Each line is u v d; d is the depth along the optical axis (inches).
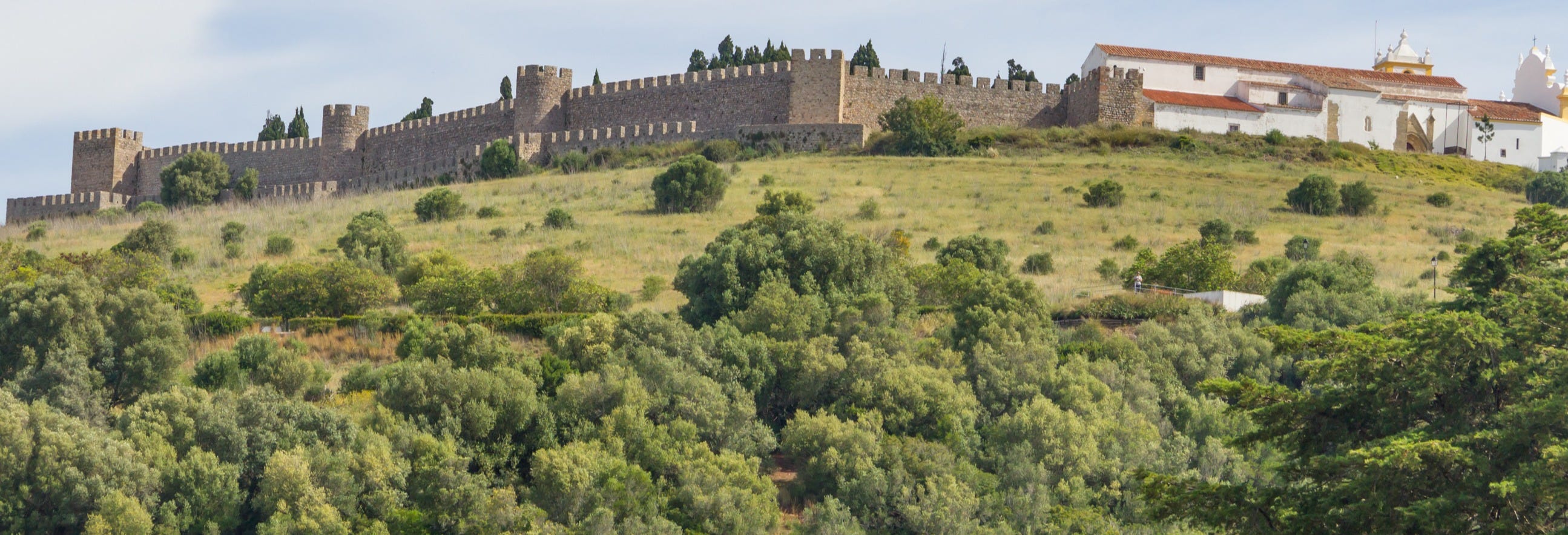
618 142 7682.1
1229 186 6702.8
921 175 6747.1
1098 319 3951.8
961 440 3036.4
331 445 2819.9
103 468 2576.3
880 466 2950.3
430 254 4830.2
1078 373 3314.5
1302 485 1765.5
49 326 3218.5
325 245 5438.0
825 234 4050.2
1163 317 3929.6
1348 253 5236.2
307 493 2593.5
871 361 3294.8
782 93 7677.2
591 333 3373.5
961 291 4119.1
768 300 3609.7
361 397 3164.4
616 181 6776.6
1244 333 3612.2
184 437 2741.1
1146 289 4286.4
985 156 7332.7
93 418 2955.2
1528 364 1691.7
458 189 7066.9
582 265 4832.7
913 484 2878.9
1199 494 1731.1
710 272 3932.1
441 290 4079.7
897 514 2817.4
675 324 3444.9
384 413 2903.5
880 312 3641.7
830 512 2721.5
